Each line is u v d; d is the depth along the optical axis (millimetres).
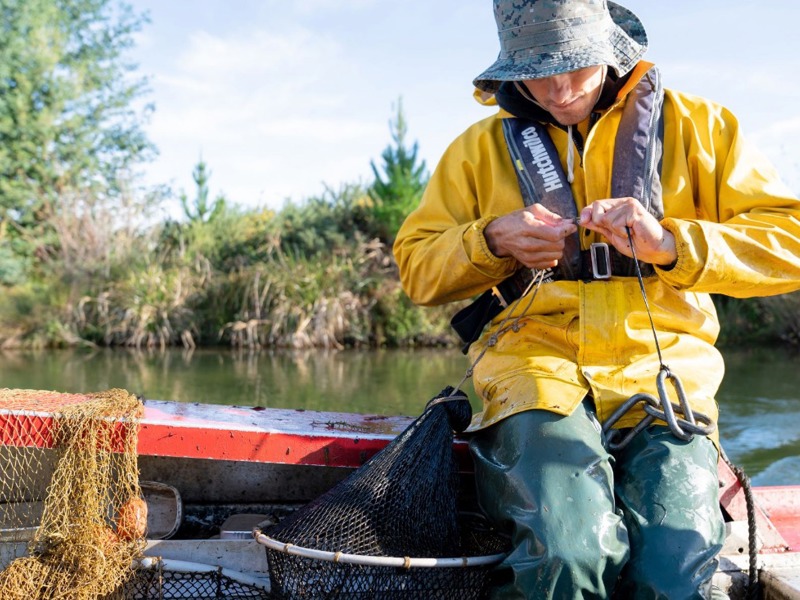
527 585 1537
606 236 1771
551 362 1850
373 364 9711
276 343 13039
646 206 1868
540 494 1589
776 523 2188
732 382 7277
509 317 1984
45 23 21203
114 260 14625
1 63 19844
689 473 1670
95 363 9953
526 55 1874
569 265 1922
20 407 1869
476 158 2100
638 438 1761
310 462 1987
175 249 15445
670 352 1858
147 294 13562
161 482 2225
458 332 2121
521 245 1822
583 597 1527
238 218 16625
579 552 1518
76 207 16016
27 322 13273
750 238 1785
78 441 1822
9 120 19453
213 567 1853
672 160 1938
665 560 1571
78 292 13836
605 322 1846
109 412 1868
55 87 20453
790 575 1849
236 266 14867
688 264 1733
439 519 1729
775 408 5793
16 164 19297
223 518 2307
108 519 1882
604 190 1945
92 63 21812
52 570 1729
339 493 1720
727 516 1979
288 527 1698
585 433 1684
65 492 1792
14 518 1999
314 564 1627
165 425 1944
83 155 20562
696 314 1916
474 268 1927
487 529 1853
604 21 1919
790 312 11781
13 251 17359
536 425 1697
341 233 16109
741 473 1974
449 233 1997
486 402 1949
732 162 1932
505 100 2039
